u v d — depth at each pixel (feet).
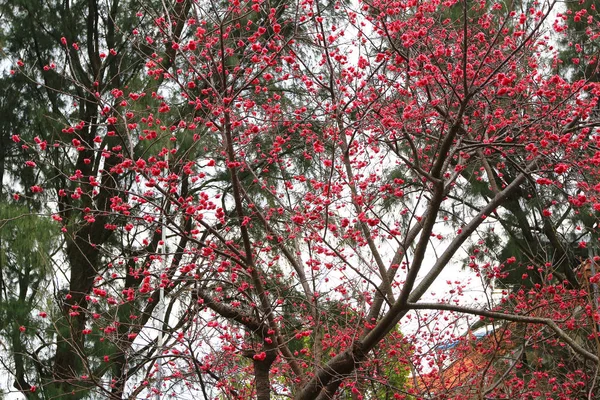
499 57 24.20
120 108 30.12
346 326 26.30
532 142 21.18
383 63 23.40
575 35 31.32
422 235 20.06
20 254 27.63
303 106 28.68
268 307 22.81
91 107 35.40
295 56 25.53
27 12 35.68
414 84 23.95
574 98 24.35
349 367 22.43
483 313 20.02
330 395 22.72
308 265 24.93
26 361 28.32
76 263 32.73
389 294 23.38
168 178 20.67
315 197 24.48
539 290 30.14
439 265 23.97
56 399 27.04
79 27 36.14
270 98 30.50
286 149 33.83
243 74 23.63
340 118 23.38
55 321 24.41
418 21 23.18
